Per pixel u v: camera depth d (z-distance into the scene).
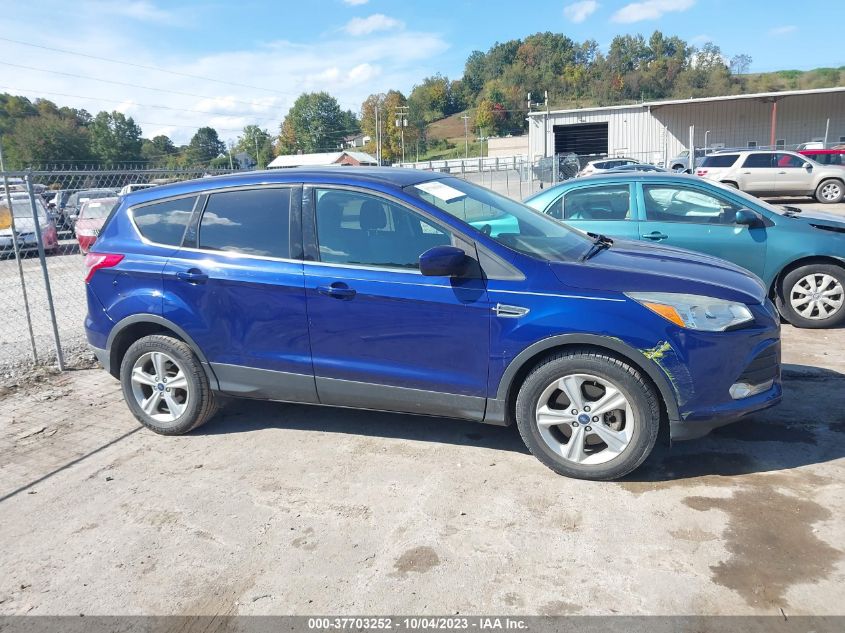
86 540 3.42
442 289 3.78
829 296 6.37
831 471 3.65
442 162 44.25
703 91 138.00
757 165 21.20
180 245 4.50
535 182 22.20
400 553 3.13
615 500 3.48
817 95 38.38
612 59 159.62
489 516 3.40
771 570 2.85
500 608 2.72
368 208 4.03
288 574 3.03
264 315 4.21
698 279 3.65
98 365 6.52
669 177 6.68
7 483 4.09
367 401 4.11
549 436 3.73
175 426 4.62
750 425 4.29
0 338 7.78
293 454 4.27
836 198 20.64
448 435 4.41
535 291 3.62
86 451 4.52
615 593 2.77
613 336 3.47
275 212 4.26
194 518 3.56
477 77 185.88
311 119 128.75
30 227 8.85
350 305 3.98
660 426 3.71
